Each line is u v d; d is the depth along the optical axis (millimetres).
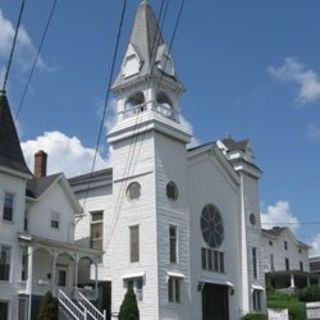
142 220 46000
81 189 51812
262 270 56938
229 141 59656
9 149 41188
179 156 49125
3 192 39656
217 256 52188
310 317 26953
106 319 44969
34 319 38969
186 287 46344
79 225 50750
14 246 39562
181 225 47500
